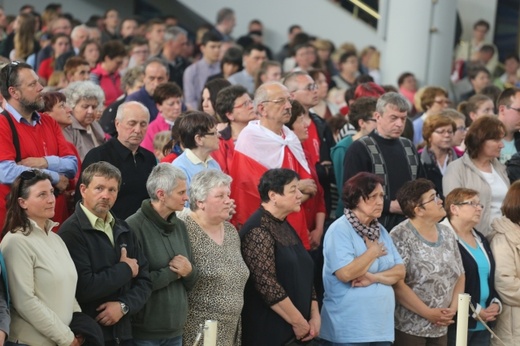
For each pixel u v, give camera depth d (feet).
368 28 100.42
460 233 50.70
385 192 51.93
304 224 50.65
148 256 42.29
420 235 48.42
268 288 44.60
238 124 52.65
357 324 46.03
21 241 38.73
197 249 43.68
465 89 88.89
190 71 81.97
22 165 44.42
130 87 66.39
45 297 38.83
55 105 50.19
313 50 81.71
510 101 59.11
